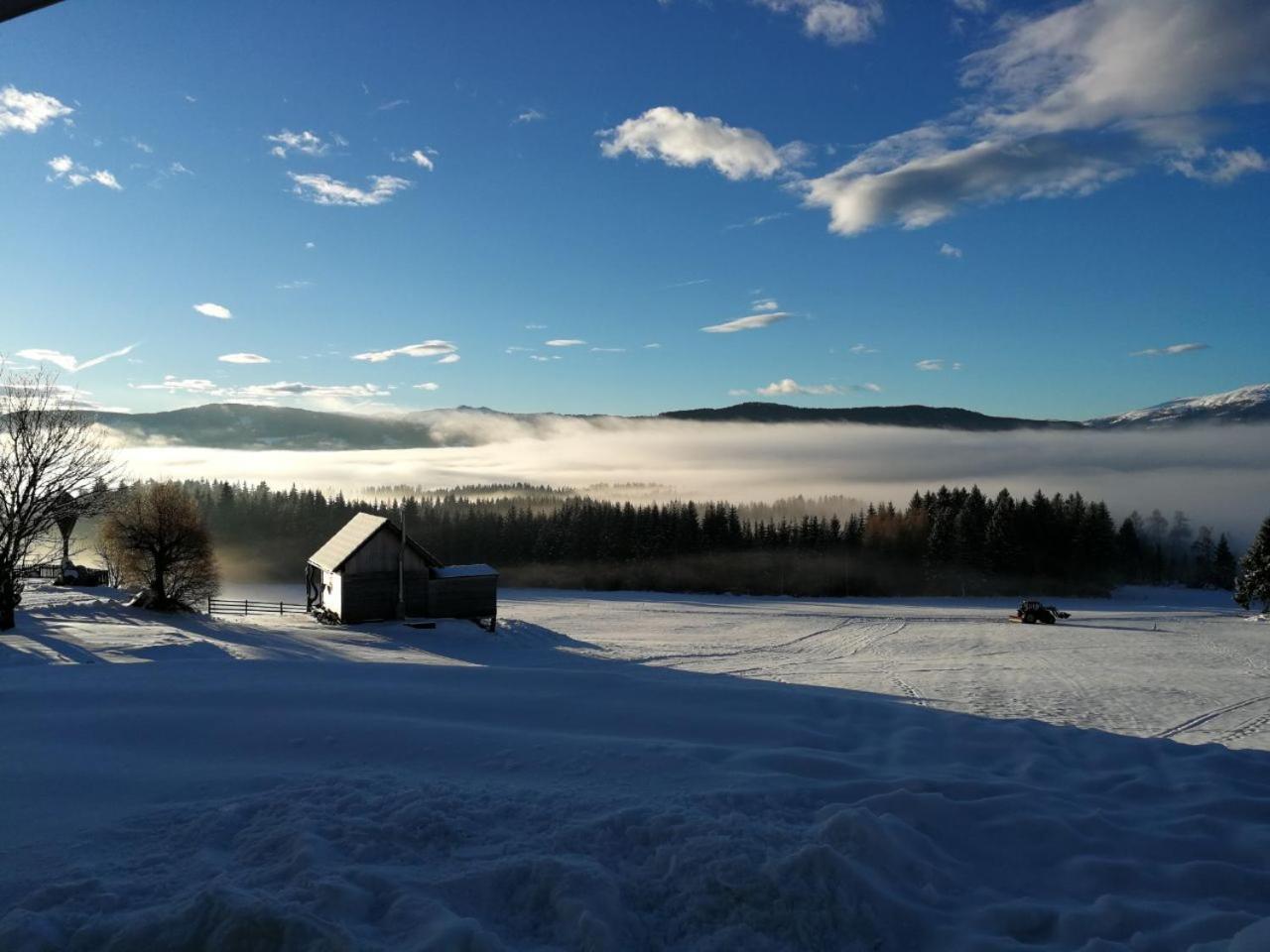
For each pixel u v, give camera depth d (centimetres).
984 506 11288
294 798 602
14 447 2938
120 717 862
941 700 2284
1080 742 880
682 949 438
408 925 423
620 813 564
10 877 490
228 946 402
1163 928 461
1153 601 9231
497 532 11831
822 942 442
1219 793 686
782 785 645
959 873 528
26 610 3825
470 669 1209
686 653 4097
